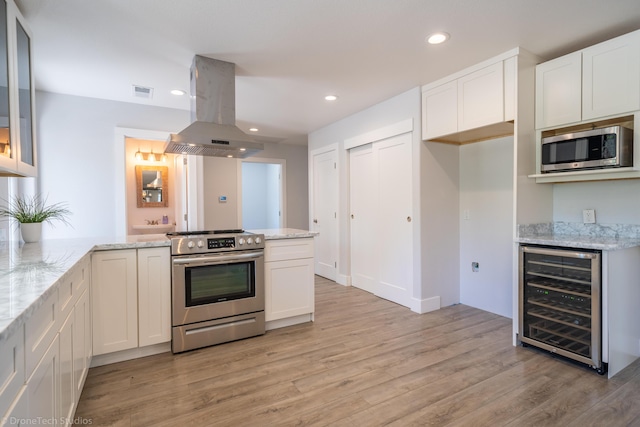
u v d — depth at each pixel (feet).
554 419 5.77
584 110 8.14
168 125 13.33
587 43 8.50
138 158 16.10
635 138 7.39
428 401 6.34
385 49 8.75
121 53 8.80
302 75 10.40
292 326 10.37
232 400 6.40
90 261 7.28
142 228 15.40
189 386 6.89
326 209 16.97
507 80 8.91
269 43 8.37
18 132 6.11
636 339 7.87
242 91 11.82
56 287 4.14
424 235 11.53
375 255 13.78
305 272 10.55
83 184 11.93
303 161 22.70
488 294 11.54
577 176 8.45
